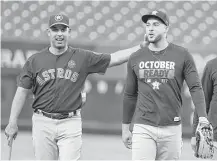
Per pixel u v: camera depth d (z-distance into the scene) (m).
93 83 42.53
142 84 18.25
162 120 17.97
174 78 17.97
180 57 18.06
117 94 42.34
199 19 50.88
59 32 18.69
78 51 19.30
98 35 50.28
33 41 43.12
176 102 18.06
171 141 18.23
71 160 18.81
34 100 19.19
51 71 18.92
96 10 51.66
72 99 18.94
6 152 31.14
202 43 49.59
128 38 49.97
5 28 50.75
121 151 33.06
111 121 42.38
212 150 18.27
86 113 42.66
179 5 51.47
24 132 41.97
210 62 20.02
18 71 42.94
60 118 18.97
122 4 51.81
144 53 18.31
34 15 51.44
